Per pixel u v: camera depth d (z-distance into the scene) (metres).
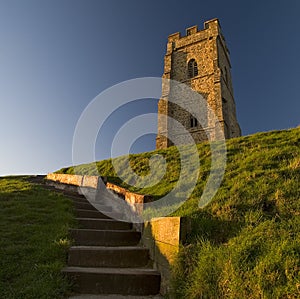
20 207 6.41
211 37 28.52
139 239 5.30
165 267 3.63
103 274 3.70
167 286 3.46
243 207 4.25
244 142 9.63
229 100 28.19
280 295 2.34
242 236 3.33
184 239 3.48
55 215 6.06
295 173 5.19
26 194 8.03
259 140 9.38
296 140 8.22
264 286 2.45
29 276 3.52
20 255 4.05
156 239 4.14
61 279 3.55
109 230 5.53
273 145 8.25
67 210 6.59
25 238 4.73
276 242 2.96
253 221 3.70
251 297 2.45
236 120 29.81
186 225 3.56
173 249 3.48
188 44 29.88
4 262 3.82
